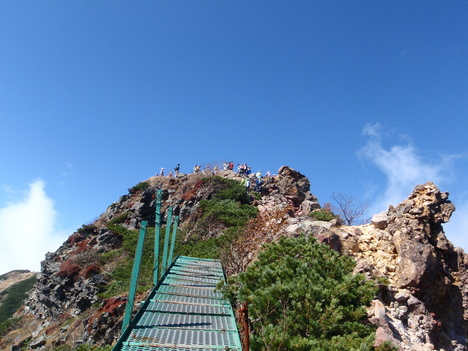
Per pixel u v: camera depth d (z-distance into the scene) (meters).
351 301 7.16
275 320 6.57
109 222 33.38
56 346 18.53
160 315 6.62
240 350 5.21
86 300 22.22
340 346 5.42
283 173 36.38
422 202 12.62
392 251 11.94
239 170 38.91
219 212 27.14
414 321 9.62
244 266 14.12
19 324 27.98
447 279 11.21
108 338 14.73
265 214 17.47
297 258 8.97
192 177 37.47
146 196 33.94
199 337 5.65
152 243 26.56
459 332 10.73
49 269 29.30
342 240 12.69
